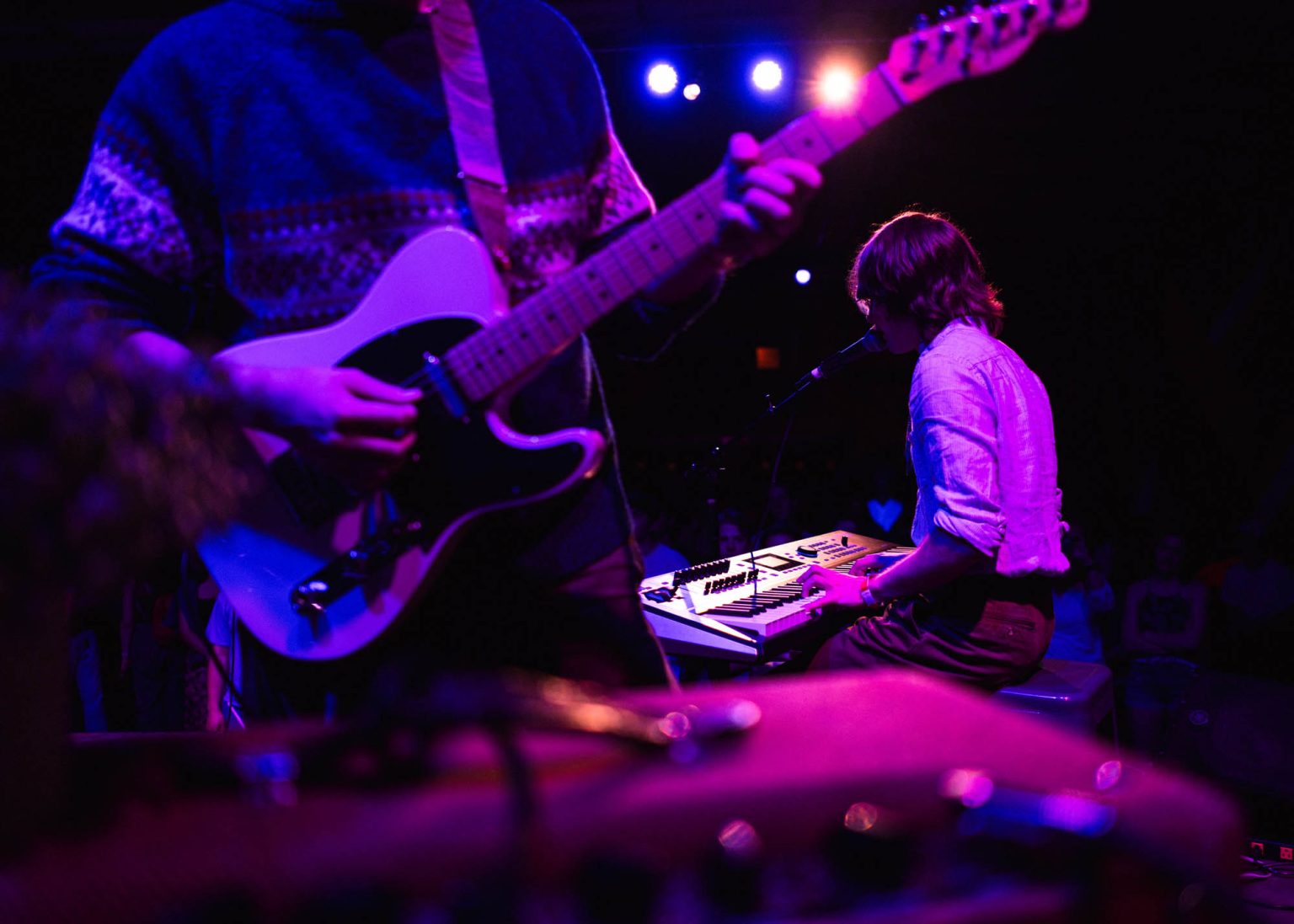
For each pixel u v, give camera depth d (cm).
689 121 879
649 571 556
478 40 140
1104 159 932
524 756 62
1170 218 971
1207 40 756
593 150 147
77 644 553
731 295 1201
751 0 689
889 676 91
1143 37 763
